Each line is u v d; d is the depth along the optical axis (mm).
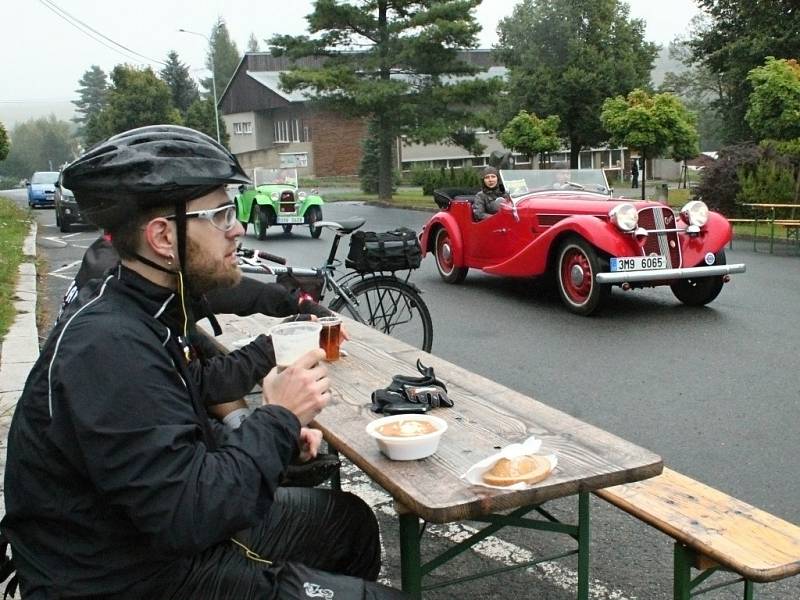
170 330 1920
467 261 10695
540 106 40219
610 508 4035
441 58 30000
